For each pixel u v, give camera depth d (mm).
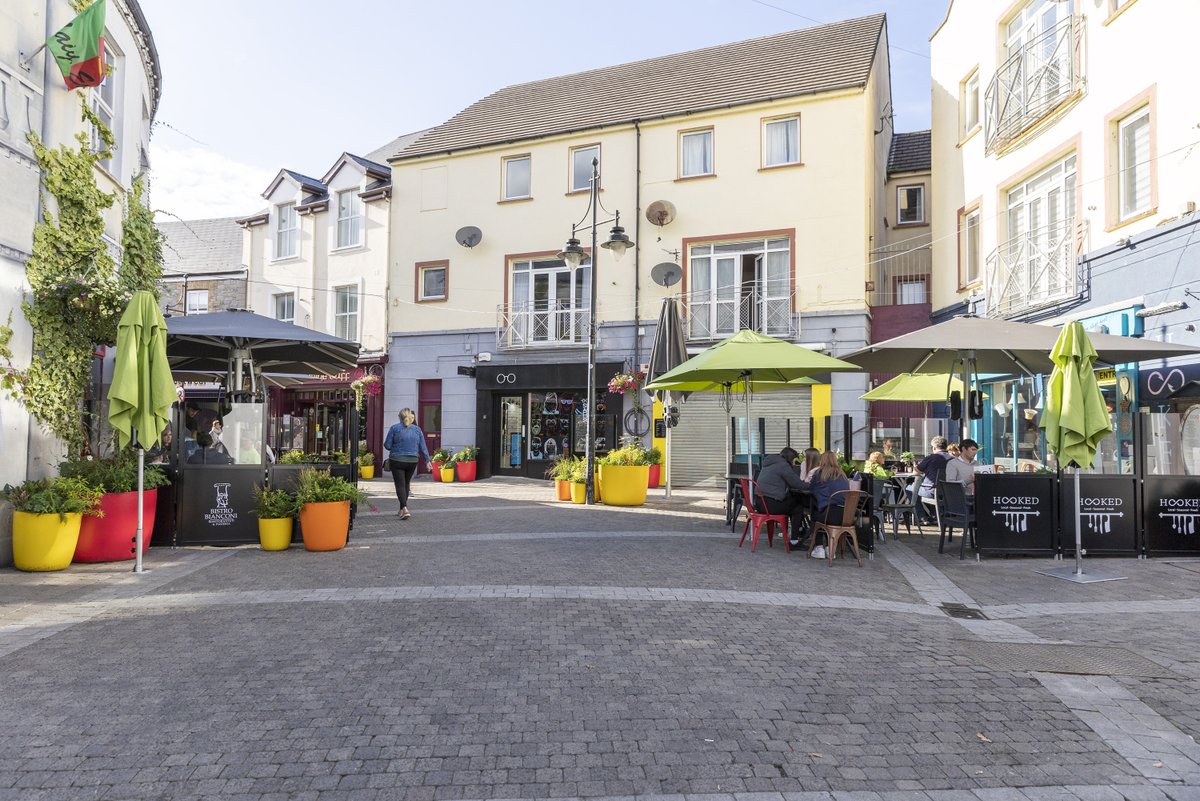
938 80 18344
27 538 7773
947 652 5305
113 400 7672
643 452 14953
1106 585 7578
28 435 8727
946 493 9445
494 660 4961
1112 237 12000
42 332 9023
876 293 20781
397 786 3295
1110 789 3318
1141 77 11336
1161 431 9109
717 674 4746
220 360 13930
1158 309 10781
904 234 22625
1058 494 9109
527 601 6570
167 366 7949
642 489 14359
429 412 22766
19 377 8531
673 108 20719
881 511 10789
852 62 19656
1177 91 10602
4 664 4855
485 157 22312
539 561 8461
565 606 6410
